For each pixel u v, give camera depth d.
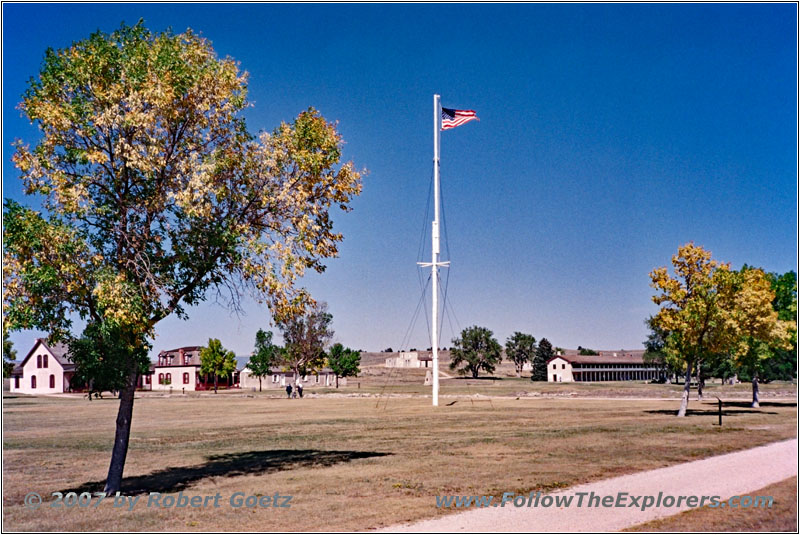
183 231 18.39
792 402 52.78
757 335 38.94
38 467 22.45
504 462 20.45
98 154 17.06
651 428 30.55
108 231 17.56
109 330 16.41
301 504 15.05
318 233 20.00
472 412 45.50
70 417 48.62
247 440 29.62
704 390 75.31
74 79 17.81
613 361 148.25
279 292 18.67
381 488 16.59
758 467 18.59
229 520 13.71
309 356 95.56
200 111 18.64
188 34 19.22
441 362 187.88
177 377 108.75
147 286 17.53
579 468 18.94
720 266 38.06
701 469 18.41
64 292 16.56
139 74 18.09
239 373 116.62
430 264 55.97
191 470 21.06
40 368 100.25
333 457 23.00
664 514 13.32
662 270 39.06
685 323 37.75
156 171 18.00
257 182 19.44
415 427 34.22
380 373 159.12
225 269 18.89
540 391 79.38
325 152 20.14
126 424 17.73
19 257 16.20
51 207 17.05
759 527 12.23
